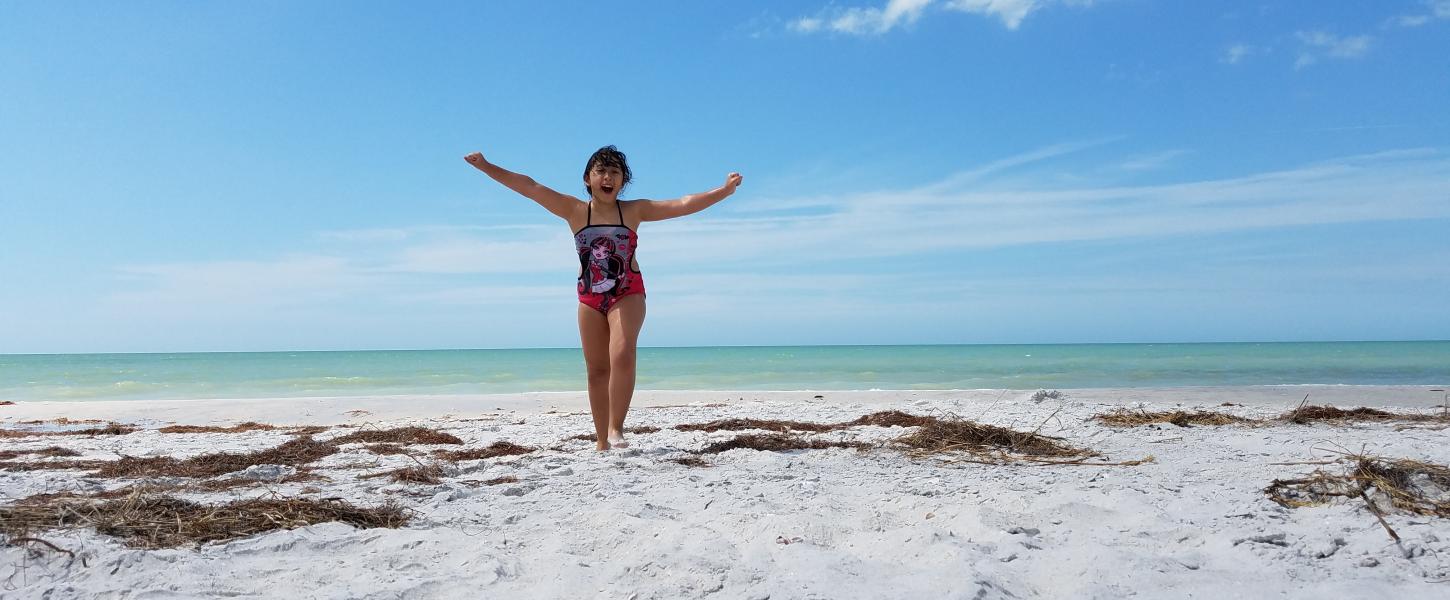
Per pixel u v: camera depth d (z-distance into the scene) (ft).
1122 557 8.17
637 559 8.66
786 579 7.88
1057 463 16.96
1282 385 58.85
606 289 19.34
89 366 131.03
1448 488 11.53
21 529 9.34
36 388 70.44
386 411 39.88
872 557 8.93
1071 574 7.86
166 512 10.55
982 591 7.32
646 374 85.97
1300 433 22.38
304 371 103.40
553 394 50.47
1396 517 10.11
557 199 19.44
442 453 19.75
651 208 19.71
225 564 8.73
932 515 10.69
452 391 66.64
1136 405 35.86
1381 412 28.45
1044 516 10.39
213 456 18.29
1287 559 8.34
